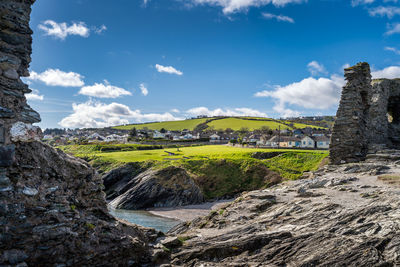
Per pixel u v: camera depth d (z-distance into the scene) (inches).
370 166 706.2
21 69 302.8
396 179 558.6
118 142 4719.5
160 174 1948.8
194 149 3572.8
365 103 900.0
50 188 294.5
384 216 344.2
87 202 334.3
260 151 2642.7
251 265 316.5
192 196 1878.7
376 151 848.9
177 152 3184.1
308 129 6446.9
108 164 2546.8
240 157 2503.7
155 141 4830.2
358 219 354.6
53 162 306.0
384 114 1043.3
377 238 301.1
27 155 287.7
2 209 253.1
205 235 411.2
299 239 334.6
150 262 344.2
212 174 2208.4
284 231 355.3
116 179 2304.4
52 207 289.3
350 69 864.3
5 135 272.8
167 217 1517.0
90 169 344.2
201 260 347.3
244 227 411.5
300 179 789.9
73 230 297.3
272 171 2139.5
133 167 2405.3
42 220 277.1
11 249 253.8
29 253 261.9
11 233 254.2
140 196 1809.8
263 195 572.4
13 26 295.1
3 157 264.5
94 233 313.0
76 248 291.6
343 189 536.7
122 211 1690.5
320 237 327.6
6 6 292.0
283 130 6653.5
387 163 746.8
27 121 299.6
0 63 281.0
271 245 339.3
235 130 7642.7
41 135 309.7
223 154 2684.5
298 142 4010.8
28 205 271.7
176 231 537.3
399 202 381.7
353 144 832.3
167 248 368.2
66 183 313.3
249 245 346.9
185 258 353.4
